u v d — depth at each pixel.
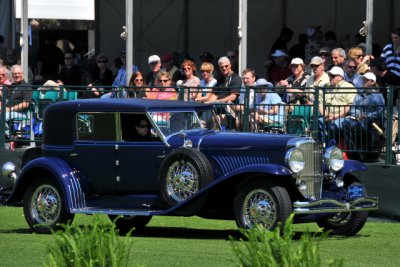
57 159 30.02
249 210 27.45
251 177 27.50
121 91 39.31
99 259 15.64
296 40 49.09
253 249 15.12
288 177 27.70
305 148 27.94
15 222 33.62
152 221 34.12
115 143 29.50
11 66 47.81
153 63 43.09
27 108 41.12
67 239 15.84
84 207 29.75
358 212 29.23
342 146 35.34
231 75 40.44
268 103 36.91
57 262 15.66
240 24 42.03
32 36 54.59
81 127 30.02
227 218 28.98
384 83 38.75
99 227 16.34
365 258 24.89
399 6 46.25
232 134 29.06
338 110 35.44
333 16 48.25
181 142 28.88
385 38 46.69
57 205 29.72
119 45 52.56
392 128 34.31
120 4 52.44
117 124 29.52
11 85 41.28
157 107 29.41
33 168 29.86
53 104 30.58
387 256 25.31
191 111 30.02
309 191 28.14
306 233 15.64
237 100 38.75
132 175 29.33
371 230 31.34
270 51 48.62
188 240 28.36
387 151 34.19
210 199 28.62
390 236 29.67
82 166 29.92
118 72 47.12
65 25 54.19
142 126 29.30
